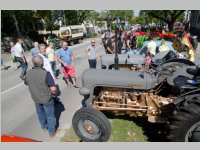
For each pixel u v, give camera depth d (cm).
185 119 324
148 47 834
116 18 698
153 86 402
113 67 673
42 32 3769
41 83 400
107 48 880
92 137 402
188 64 607
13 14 2281
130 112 423
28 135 445
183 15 4516
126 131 430
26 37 2556
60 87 736
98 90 441
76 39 2766
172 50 829
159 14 3083
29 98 659
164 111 395
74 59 1345
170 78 402
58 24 3888
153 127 442
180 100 349
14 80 892
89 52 795
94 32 4553
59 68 1032
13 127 480
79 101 607
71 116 516
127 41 1244
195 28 3275
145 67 600
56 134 441
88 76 424
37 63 400
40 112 438
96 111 385
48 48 820
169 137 344
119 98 422
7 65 1255
